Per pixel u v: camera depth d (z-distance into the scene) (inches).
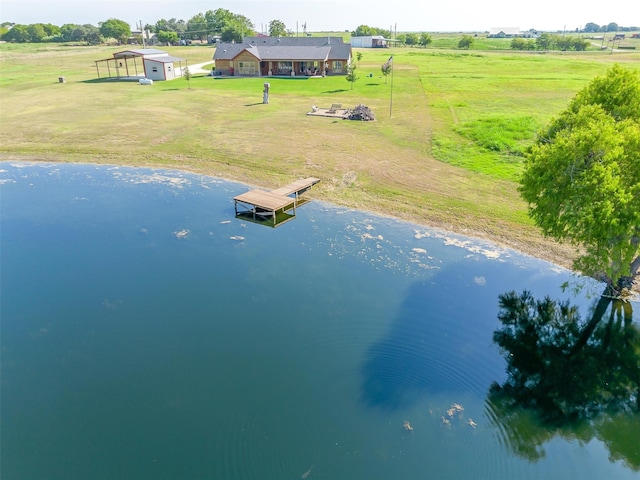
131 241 787.4
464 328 573.0
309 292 638.5
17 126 1457.9
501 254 742.5
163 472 383.2
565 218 585.9
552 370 522.9
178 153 1234.6
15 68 2829.7
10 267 704.4
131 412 444.1
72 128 1448.1
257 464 391.5
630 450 421.1
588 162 581.6
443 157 1176.8
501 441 424.2
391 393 469.7
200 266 708.0
